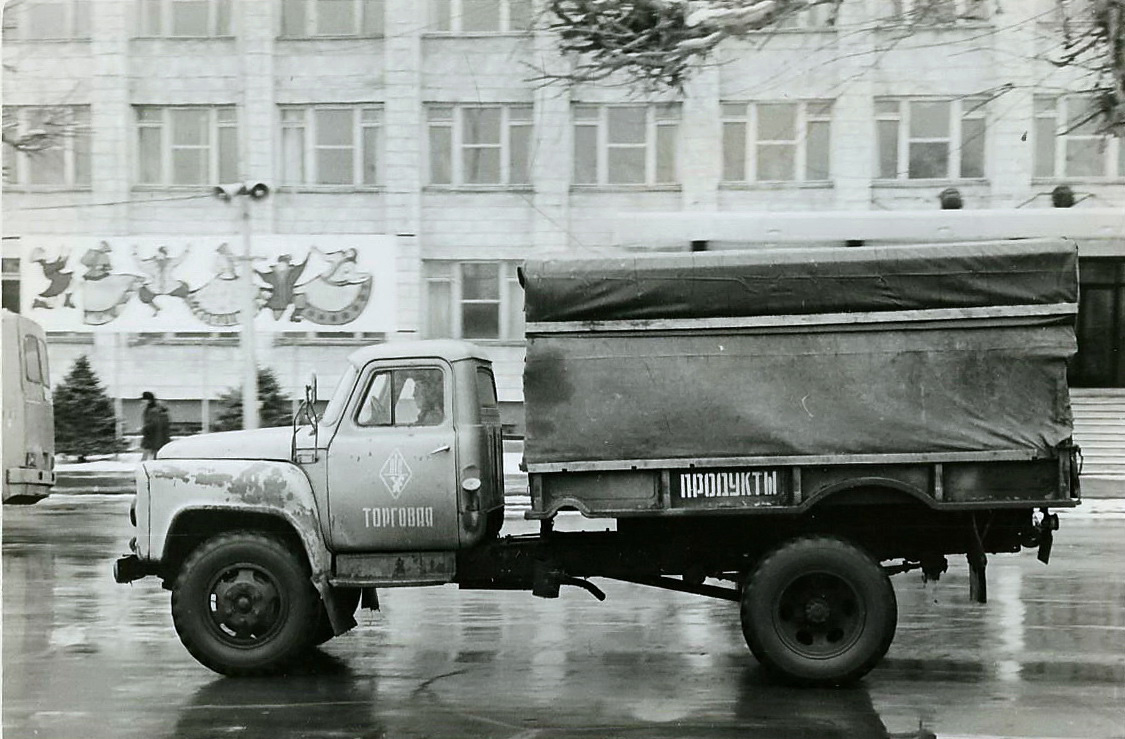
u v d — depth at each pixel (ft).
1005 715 22.62
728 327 24.81
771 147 72.59
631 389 24.82
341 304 75.36
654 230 46.50
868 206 70.69
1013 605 34.83
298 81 78.38
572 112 76.07
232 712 23.20
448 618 33.60
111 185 77.10
